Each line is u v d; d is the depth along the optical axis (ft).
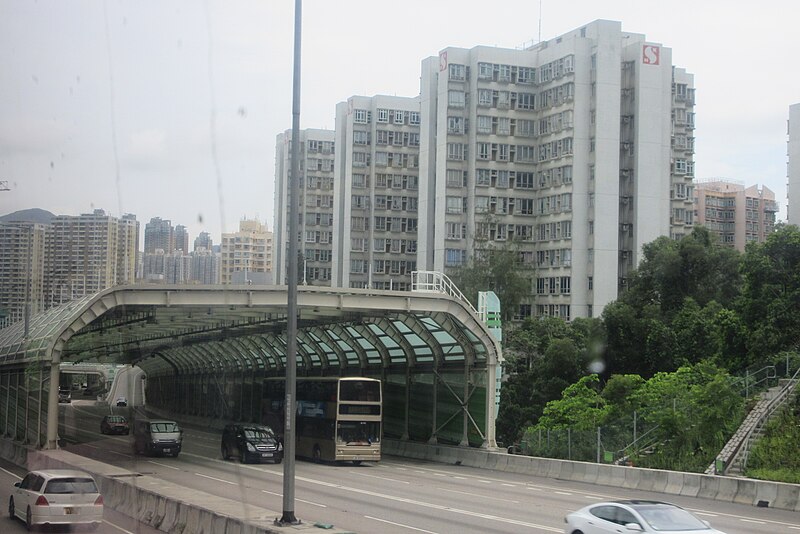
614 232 279.90
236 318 157.28
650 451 121.08
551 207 291.58
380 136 373.20
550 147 294.66
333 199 404.98
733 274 217.97
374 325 157.69
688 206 300.61
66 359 265.75
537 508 84.17
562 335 225.56
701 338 191.52
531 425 188.14
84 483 66.69
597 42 284.00
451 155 304.09
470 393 143.23
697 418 118.62
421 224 319.88
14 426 151.02
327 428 139.54
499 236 298.76
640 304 219.00
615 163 281.74
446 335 145.48
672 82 304.50
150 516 70.79
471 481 114.21
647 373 198.70
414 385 160.86
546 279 290.56
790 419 112.57
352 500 89.66
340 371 187.93
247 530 55.36
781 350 151.94
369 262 368.68
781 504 86.28
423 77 326.03
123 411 327.06
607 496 96.63
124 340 213.25
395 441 161.38
